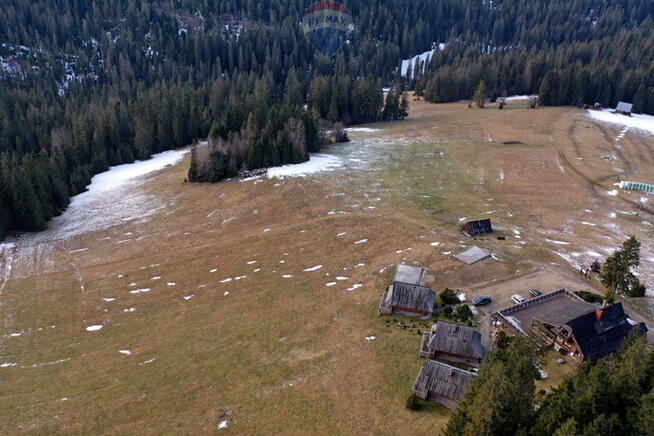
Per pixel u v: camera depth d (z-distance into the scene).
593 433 24.58
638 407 25.77
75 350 45.19
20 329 49.72
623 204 77.69
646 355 28.86
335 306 48.94
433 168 97.69
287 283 55.00
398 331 43.53
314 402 34.84
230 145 96.44
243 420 33.62
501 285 50.66
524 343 32.12
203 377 39.19
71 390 38.78
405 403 34.00
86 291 57.66
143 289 57.19
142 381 39.31
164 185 98.12
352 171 95.00
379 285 52.25
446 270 54.44
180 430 33.16
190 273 60.28
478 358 37.75
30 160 85.38
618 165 98.94
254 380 38.12
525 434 26.02
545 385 34.38
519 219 70.81
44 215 82.25
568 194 82.19
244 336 45.03
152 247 69.69
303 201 80.38
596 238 63.81
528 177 91.69
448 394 33.47
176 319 49.59
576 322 38.00
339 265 58.19
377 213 73.69
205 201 85.94
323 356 40.59
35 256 68.81
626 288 47.69
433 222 69.69
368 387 36.09
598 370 28.59
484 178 91.19
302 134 99.75
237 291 54.41
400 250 60.72
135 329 48.38
